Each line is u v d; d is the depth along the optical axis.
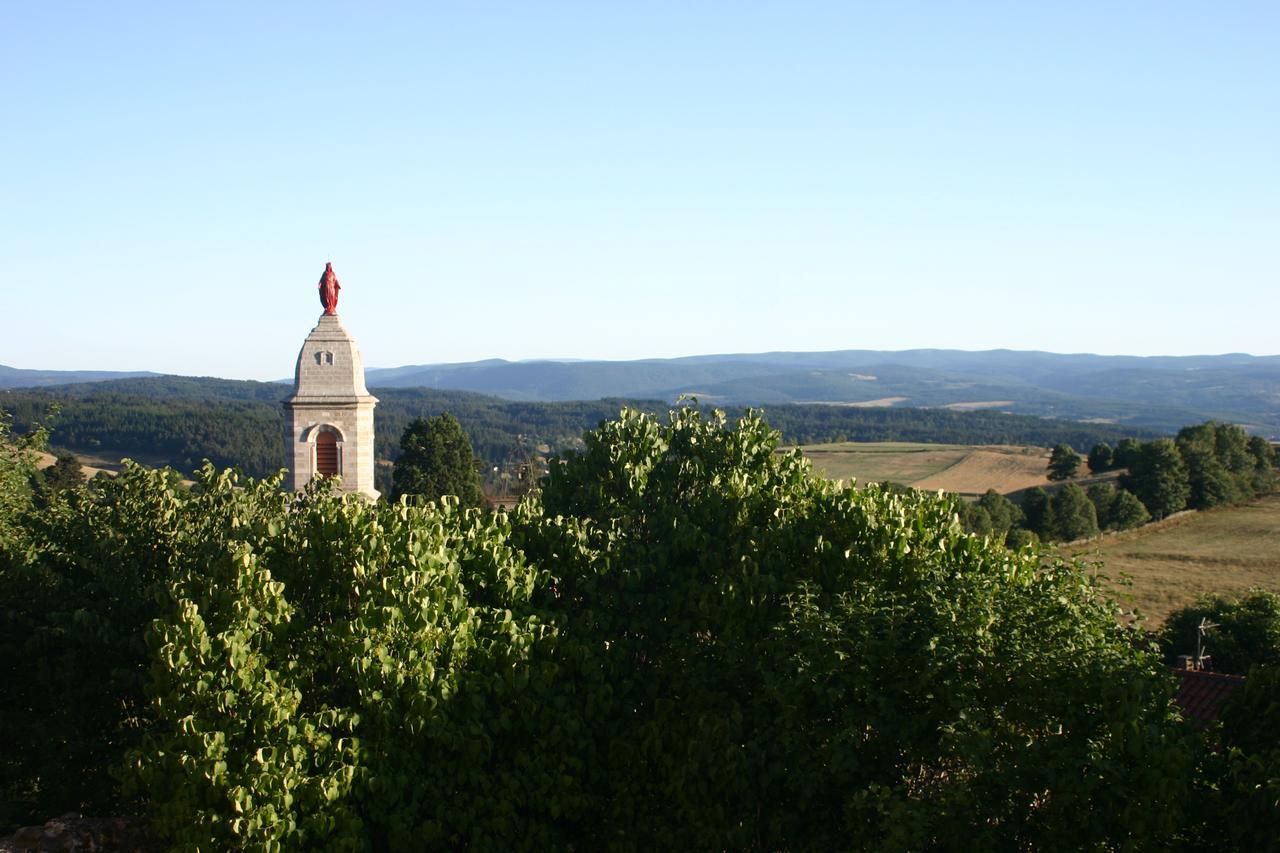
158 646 18.55
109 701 24.25
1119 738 14.96
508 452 182.62
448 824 19.08
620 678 21.44
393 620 18.86
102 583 24.02
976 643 16.50
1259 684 16.20
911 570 20.17
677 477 25.97
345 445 34.59
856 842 16.44
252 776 17.17
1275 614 45.53
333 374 34.53
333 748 18.34
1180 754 14.45
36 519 26.80
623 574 22.22
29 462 31.47
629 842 19.20
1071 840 15.10
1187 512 103.25
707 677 20.03
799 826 18.00
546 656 20.33
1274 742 15.62
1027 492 106.69
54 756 22.80
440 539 20.62
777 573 21.28
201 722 17.69
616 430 26.36
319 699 19.98
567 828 20.38
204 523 25.30
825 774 17.48
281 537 21.73
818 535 21.84
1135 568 77.75
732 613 20.45
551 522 23.62
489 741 18.95
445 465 73.56
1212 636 45.16
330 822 17.30
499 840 18.92
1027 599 17.86
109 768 19.17
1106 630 18.59
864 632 17.22
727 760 17.69
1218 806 14.98
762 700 18.86
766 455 26.08
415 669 18.67
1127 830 14.84
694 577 22.42
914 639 17.42
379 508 22.70
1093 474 133.62
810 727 18.03
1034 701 16.16
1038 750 15.59
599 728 20.50
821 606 20.17
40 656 24.30
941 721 16.83
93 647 23.55
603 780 20.02
